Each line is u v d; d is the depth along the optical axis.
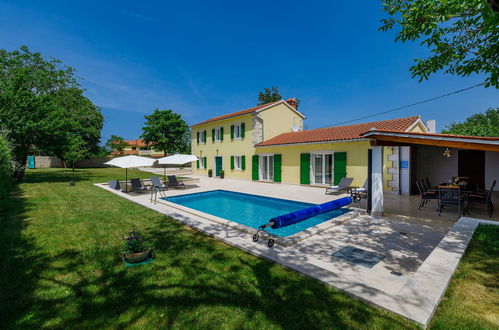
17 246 4.88
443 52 5.90
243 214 9.65
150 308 2.88
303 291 3.22
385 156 12.45
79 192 12.25
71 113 20.97
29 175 21.47
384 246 4.98
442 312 2.75
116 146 56.06
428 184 10.73
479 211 8.02
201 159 26.39
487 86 5.33
